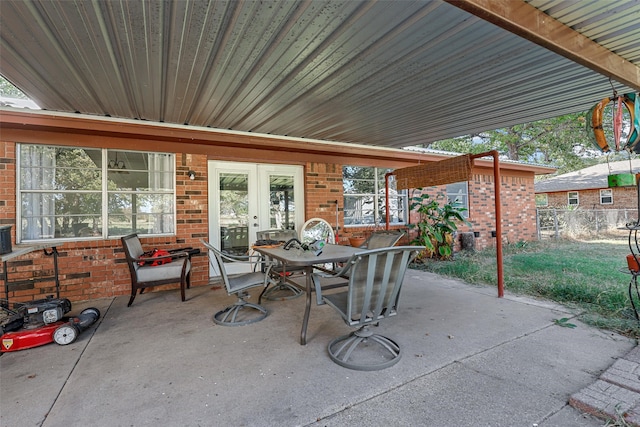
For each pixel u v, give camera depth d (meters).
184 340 3.03
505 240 9.25
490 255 7.63
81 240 4.48
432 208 7.16
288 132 5.40
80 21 2.21
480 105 4.20
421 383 2.23
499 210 4.41
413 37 2.54
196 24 2.30
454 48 2.72
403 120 4.81
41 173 4.35
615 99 3.16
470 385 2.19
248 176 5.83
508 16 2.04
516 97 3.93
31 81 3.15
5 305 3.51
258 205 5.89
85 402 2.06
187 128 4.71
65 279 4.32
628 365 2.34
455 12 2.23
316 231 6.07
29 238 4.27
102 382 2.30
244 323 3.42
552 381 2.22
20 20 2.17
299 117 4.50
